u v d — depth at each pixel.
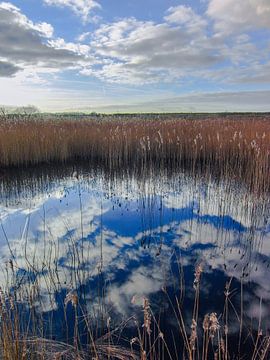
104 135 12.30
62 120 16.00
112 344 2.57
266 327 2.80
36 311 2.97
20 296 3.04
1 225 5.50
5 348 2.05
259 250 4.55
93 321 2.89
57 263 4.01
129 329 2.80
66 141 11.70
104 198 7.42
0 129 11.06
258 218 5.88
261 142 9.12
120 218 5.95
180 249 4.58
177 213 6.26
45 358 2.33
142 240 4.89
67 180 9.38
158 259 4.23
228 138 10.68
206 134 11.63
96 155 12.24
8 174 10.02
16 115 15.29
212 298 3.30
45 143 11.30
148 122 15.00
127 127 13.22
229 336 2.70
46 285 3.45
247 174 8.06
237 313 3.03
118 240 4.88
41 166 11.14
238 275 3.80
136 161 11.80
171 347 2.60
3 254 4.25
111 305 3.14
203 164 10.64
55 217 6.00
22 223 5.62
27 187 8.52
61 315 2.97
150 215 6.11
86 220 5.82
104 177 9.75
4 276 3.57
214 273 3.85
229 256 4.36
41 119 15.60
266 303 3.20
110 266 3.99
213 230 5.35
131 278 3.69
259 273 3.86
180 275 3.80
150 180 9.27
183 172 10.23
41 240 4.81
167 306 3.15
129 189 8.28
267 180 7.16
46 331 2.71
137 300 3.22
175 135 11.98
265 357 2.39
